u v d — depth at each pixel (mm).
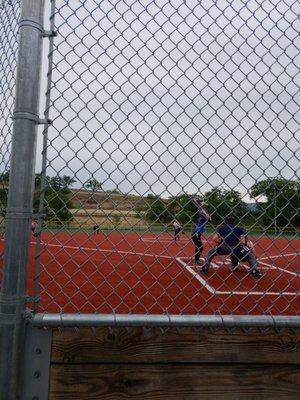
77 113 1411
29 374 1197
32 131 1261
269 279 4723
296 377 1281
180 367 1250
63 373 1212
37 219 1283
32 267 5426
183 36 1517
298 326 1271
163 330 1259
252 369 1272
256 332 1290
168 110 1492
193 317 1253
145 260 7277
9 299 1182
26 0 1289
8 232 1204
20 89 1254
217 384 1252
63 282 5348
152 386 1232
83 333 1234
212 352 1264
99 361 1226
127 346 1241
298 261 5492
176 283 5430
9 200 1219
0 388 1152
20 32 1287
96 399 1207
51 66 1355
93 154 1421
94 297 4660
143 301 4523
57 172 1378
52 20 1400
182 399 1233
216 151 1505
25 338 1208
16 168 1225
